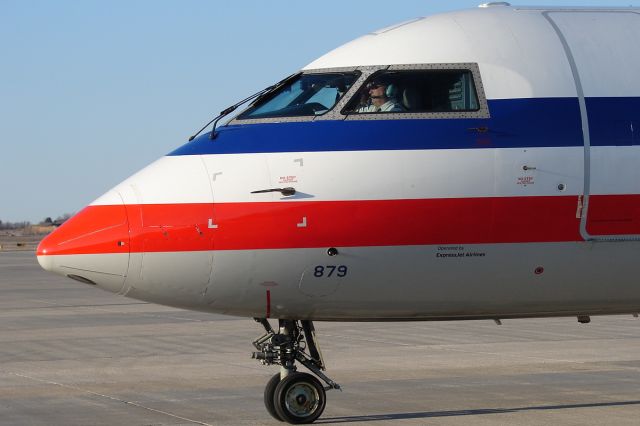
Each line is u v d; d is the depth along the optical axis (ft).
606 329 167.53
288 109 81.41
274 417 86.07
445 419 88.17
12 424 87.76
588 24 85.92
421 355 133.18
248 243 77.41
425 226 78.74
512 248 79.77
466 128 80.12
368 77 81.51
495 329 167.43
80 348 143.33
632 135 81.61
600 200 80.59
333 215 78.02
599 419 88.02
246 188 77.92
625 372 117.29
